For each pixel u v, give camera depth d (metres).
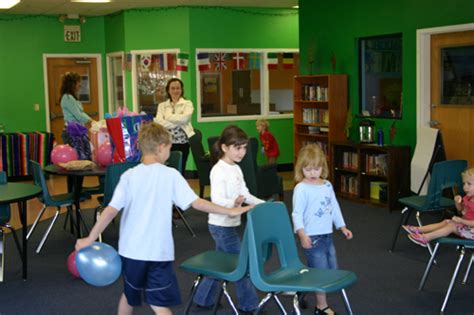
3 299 4.46
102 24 11.80
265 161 11.03
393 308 4.14
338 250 5.58
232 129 3.68
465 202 4.49
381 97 8.06
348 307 3.29
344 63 8.45
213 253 3.63
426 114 7.29
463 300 4.27
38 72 11.55
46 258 5.51
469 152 6.81
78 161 5.55
